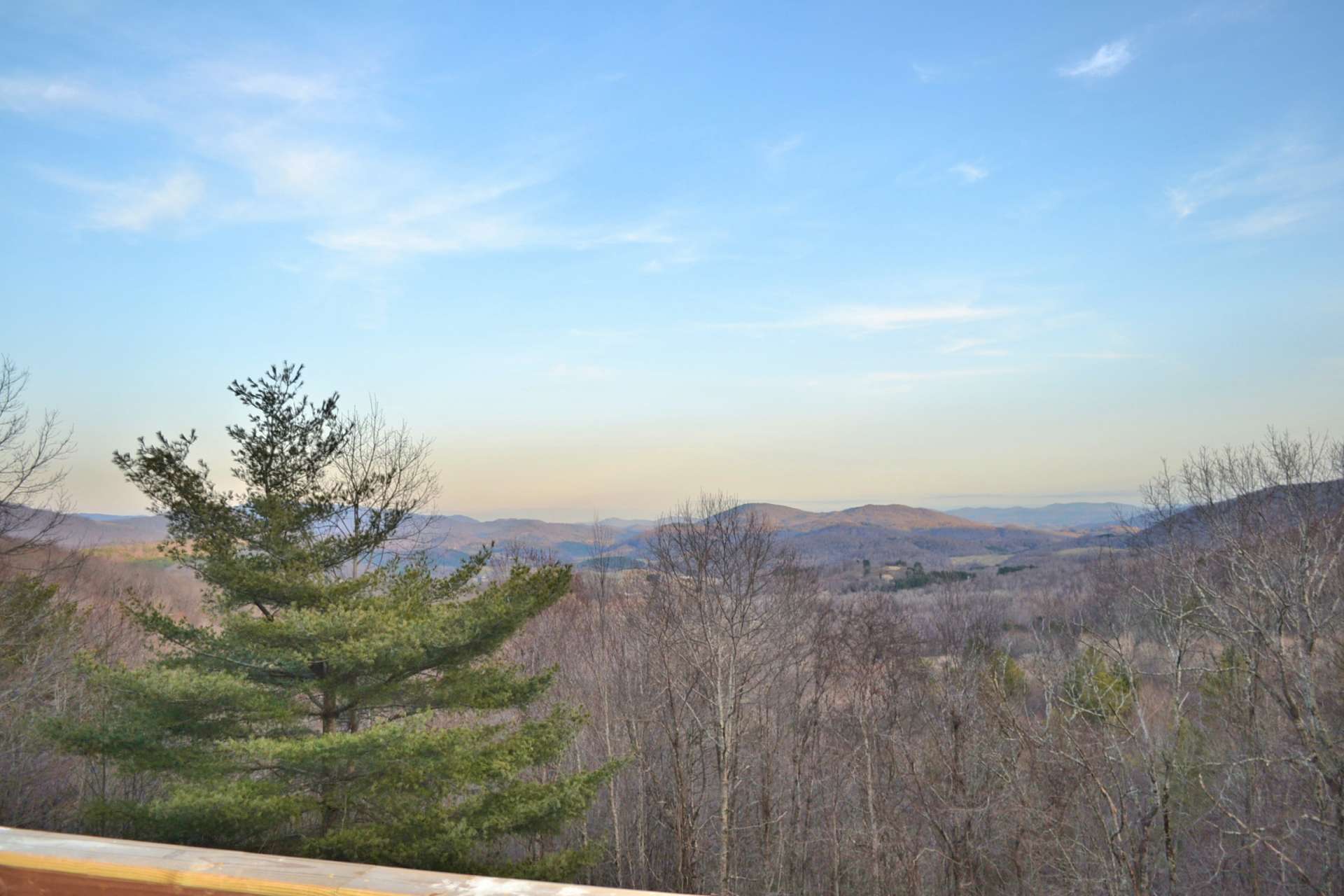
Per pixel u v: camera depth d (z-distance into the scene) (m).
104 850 1.90
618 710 26.55
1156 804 17.97
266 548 12.74
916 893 22.55
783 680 27.84
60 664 18.56
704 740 25.31
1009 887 23.14
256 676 12.39
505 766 12.36
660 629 24.69
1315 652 17.86
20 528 20.42
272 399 12.81
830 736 27.47
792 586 26.89
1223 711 20.69
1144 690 21.67
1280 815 18.08
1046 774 21.98
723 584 23.53
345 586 12.76
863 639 28.70
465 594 14.52
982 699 23.75
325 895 1.77
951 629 30.28
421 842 11.42
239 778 11.38
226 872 1.81
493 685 13.51
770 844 24.97
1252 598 17.27
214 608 12.45
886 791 25.41
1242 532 18.59
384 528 13.62
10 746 17.16
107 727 11.20
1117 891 18.70
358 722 13.34
